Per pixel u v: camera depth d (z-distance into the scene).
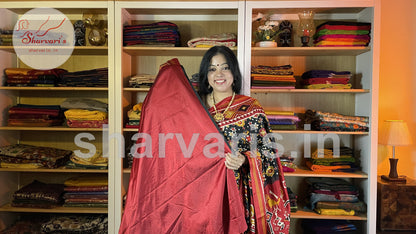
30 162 2.66
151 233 1.88
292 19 2.70
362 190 2.65
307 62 2.86
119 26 2.54
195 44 2.61
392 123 2.62
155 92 1.95
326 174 2.58
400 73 2.92
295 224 2.87
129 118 2.60
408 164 2.95
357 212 2.62
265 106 2.88
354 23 2.52
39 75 2.67
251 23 2.51
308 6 2.49
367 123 2.54
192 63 2.84
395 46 2.92
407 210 2.53
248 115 1.92
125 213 1.91
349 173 2.60
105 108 2.72
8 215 2.72
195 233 1.81
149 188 1.88
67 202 2.68
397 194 2.53
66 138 2.84
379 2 2.45
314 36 2.67
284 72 2.59
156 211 1.88
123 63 2.60
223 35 2.60
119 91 2.56
